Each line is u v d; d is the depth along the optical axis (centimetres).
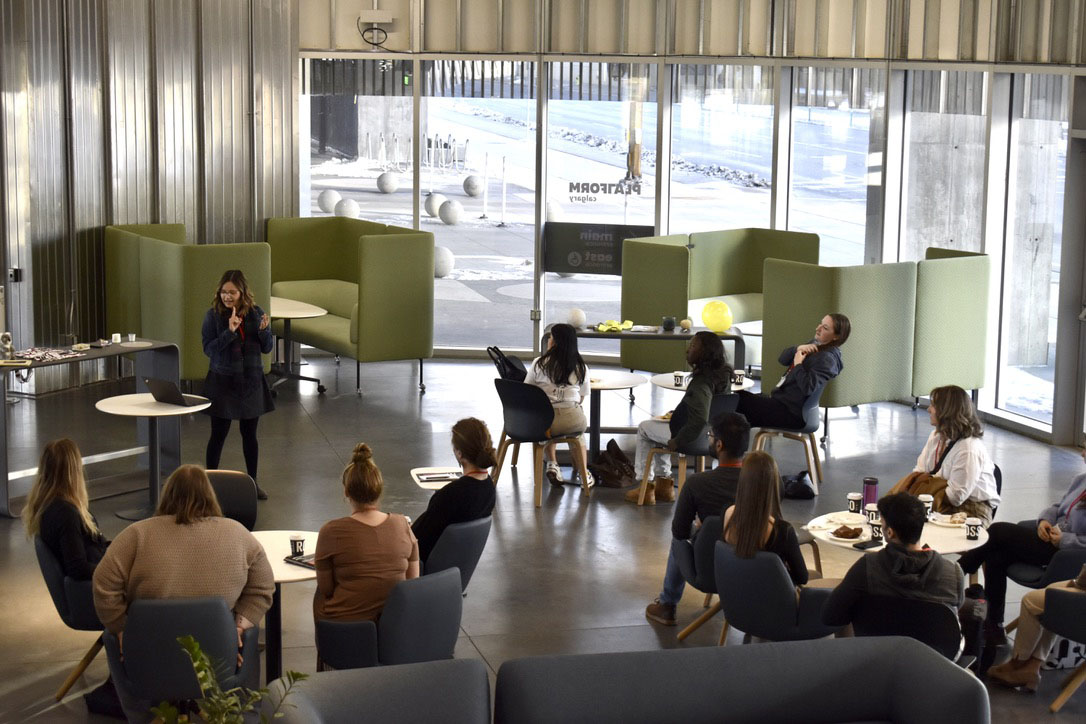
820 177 1248
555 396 817
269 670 518
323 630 476
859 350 980
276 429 997
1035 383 1071
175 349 816
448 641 489
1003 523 603
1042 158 1050
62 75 1086
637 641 602
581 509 809
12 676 548
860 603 482
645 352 1152
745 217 1273
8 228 1052
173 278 1042
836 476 899
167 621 437
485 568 699
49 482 511
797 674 443
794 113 1246
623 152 1270
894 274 989
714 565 543
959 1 1125
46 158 1076
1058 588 521
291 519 772
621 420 1039
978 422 627
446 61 1268
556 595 661
